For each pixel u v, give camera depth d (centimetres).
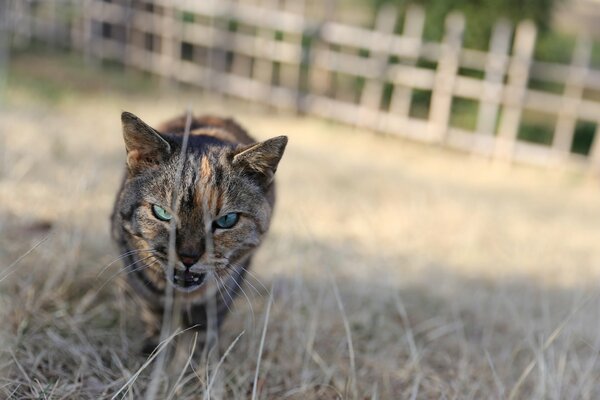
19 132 113
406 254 95
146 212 57
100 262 74
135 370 61
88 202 84
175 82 222
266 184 61
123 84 207
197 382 60
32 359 59
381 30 197
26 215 80
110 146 121
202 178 57
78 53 236
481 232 110
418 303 82
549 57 201
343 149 175
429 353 72
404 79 196
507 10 192
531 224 123
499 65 184
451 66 190
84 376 59
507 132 189
